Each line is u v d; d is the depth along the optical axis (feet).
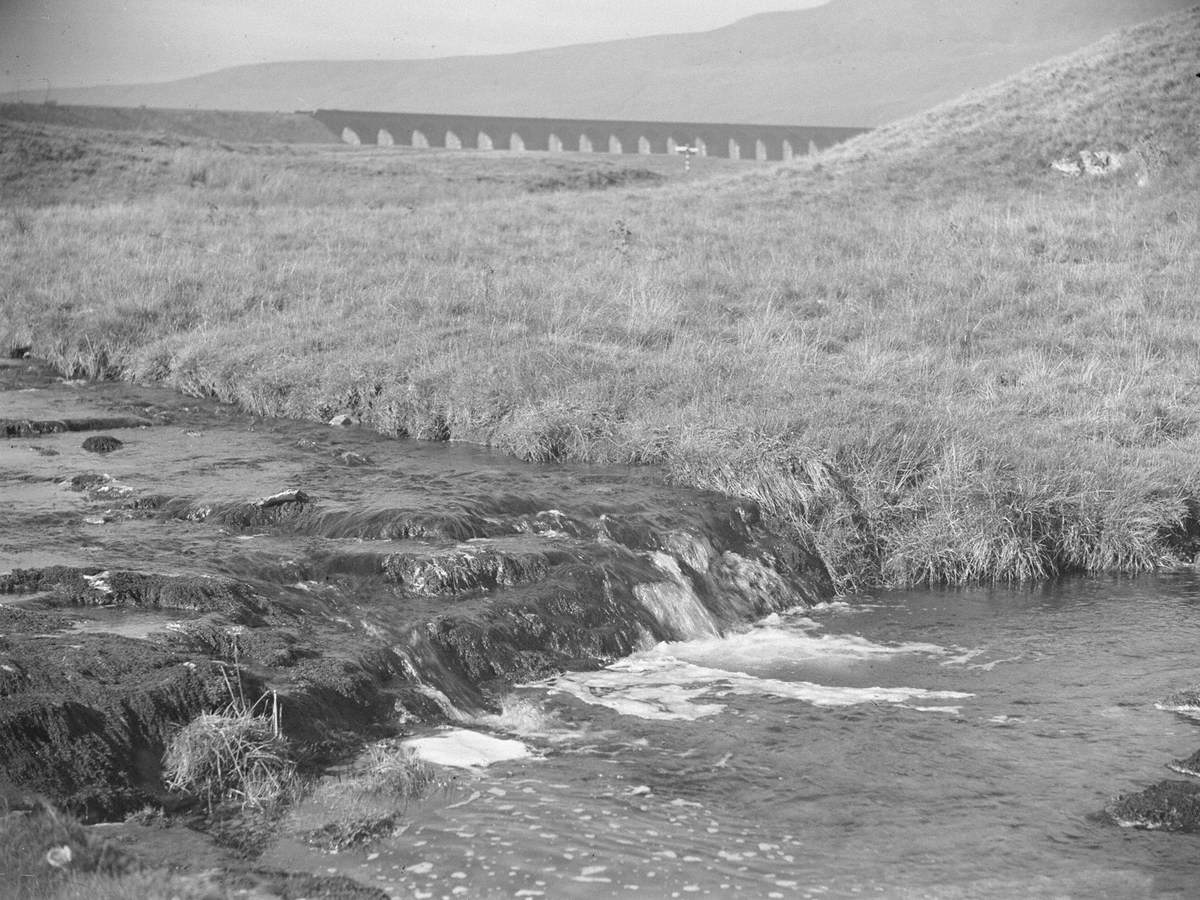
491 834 24.18
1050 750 29.19
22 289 81.97
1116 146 119.14
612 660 35.63
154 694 26.40
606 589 37.50
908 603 42.98
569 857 23.41
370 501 42.27
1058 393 62.69
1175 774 27.76
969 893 22.48
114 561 35.01
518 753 28.43
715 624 39.58
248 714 26.58
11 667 26.35
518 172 192.03
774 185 128.26
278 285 80.69
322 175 171.83
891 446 49.03
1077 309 78.84
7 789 23.57
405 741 28.53
